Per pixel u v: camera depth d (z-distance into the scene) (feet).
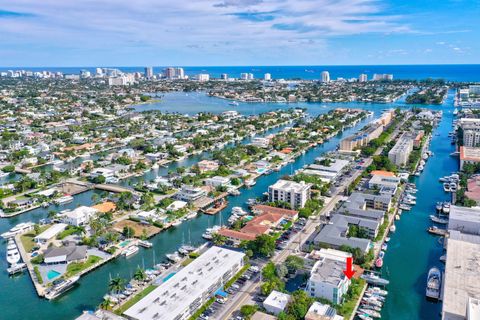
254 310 594.65
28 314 635.66
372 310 623.77
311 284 636.89
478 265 648.79
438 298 654.53
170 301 609.42
